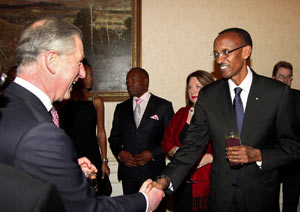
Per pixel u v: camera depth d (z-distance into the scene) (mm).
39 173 939
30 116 1010
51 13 3379
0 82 771
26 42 1153
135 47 3500
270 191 1789
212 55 1878
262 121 1788
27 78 1156
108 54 3490
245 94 1886
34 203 554
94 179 1575
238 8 3643
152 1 3535
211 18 3609
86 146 2729
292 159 1744
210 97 1945
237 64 1800
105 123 3576
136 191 2971
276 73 2973
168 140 2744
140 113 3094
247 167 1788
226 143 1712
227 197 1815
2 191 571
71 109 2707
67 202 999
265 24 3691
